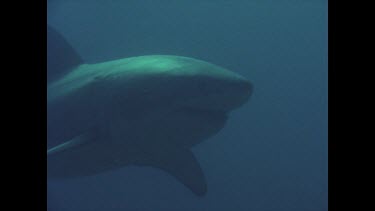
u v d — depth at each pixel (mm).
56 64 5859
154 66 4605
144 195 19422
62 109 5285
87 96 5059
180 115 4418
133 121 4590
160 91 4410
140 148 4867
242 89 4215
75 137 4930
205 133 4590
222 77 4270
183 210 17875
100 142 4930
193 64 4547
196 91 4297
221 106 4355
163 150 4902
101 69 5270
